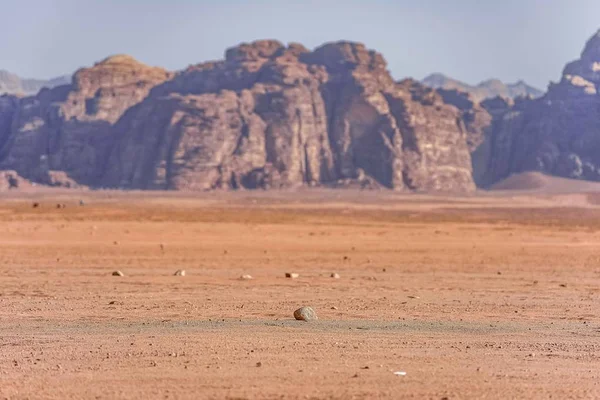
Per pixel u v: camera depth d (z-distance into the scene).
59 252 171.88
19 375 60.56
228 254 173.50
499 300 105.62
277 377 60.00
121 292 108.75
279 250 185.62
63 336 75.94
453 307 97.81
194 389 56.50
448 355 68.56
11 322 83.94
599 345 73.69
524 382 59.28
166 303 98.19
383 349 70.62
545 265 159.12
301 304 98.12
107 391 55.94
